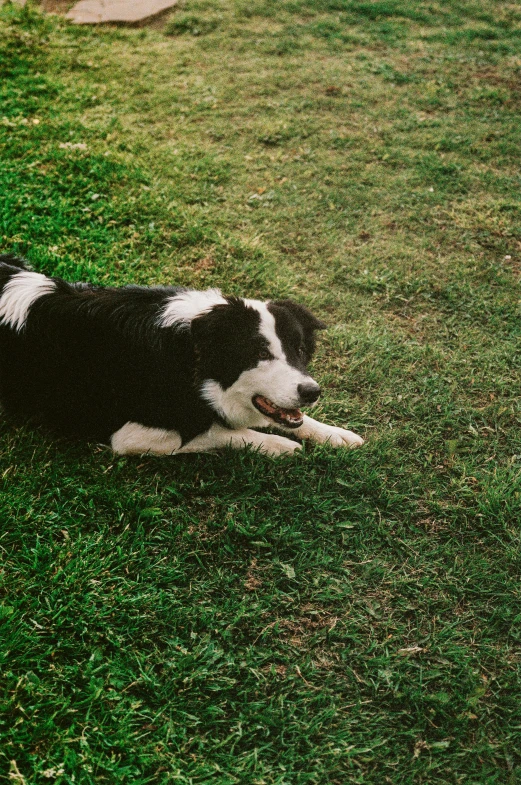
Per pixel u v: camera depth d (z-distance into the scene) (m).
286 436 2.08
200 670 1.64
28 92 3.38
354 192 2.91
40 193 2.68
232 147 3.13
